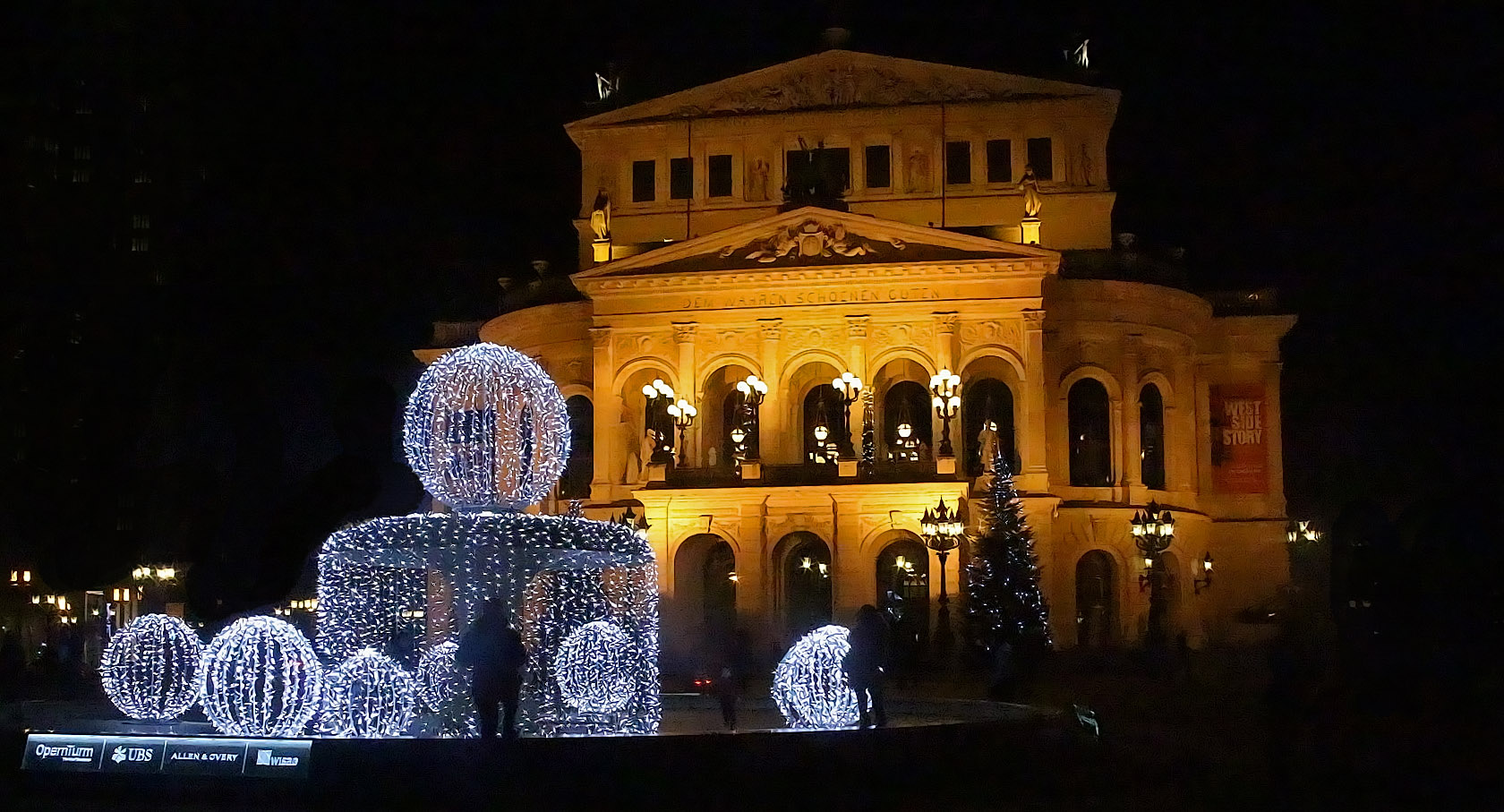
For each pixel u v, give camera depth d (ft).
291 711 88.43
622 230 242.58
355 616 98.17
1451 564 113.70
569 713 102.22
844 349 212.64
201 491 94.07
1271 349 238.89
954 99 237.04
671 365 216.95
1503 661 111.04
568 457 93.25
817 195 215.31
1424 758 93.66
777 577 203.62
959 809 76.28
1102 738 92.68
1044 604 183.52
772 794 73.51
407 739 72.64
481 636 79.77
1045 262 208.13
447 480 89.76
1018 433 210.18
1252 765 93.91
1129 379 220.64
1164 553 219.41
